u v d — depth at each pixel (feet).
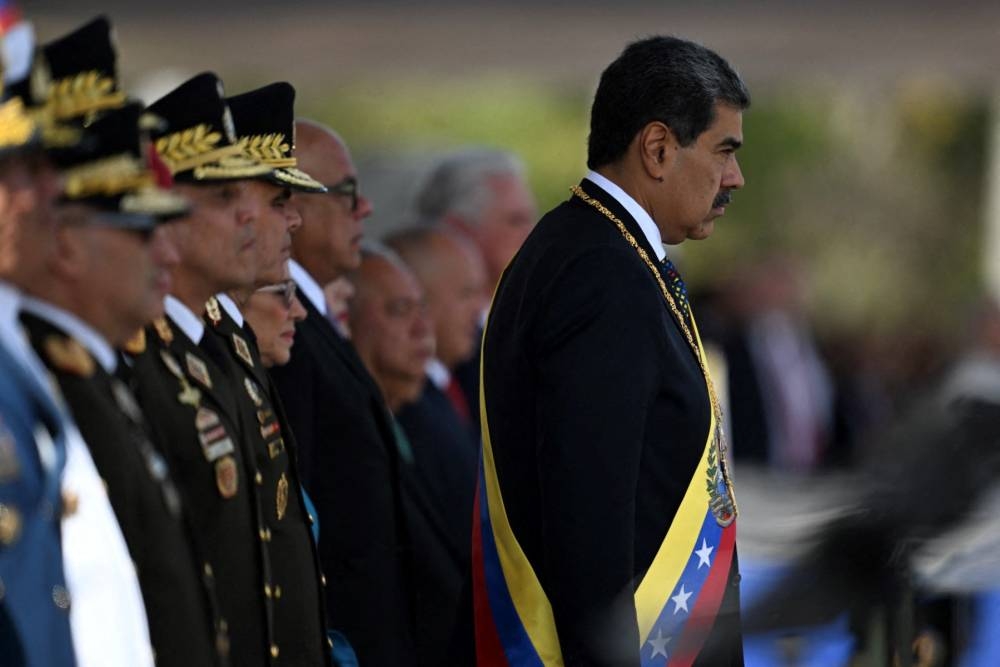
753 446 112.06
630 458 41.88
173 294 41.42
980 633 37.37
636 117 44.50
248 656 40.34
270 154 45.32
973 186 204.74
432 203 80.74
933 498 33.63
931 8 72.33
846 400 125.80
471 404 75.97
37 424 31.73
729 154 45.21
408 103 171.42
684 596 43.34
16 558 30.73
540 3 67.15
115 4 62.44
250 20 64.69
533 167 176.35
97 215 33.27
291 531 43.88
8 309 32.35
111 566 32.09
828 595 33.81
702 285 128.98
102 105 34.40
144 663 32.35
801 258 200.23
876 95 201.26
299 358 52.11
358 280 62.28
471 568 46.68
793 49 74.49
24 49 32.60
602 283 42.73
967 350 107.24
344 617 52.29
